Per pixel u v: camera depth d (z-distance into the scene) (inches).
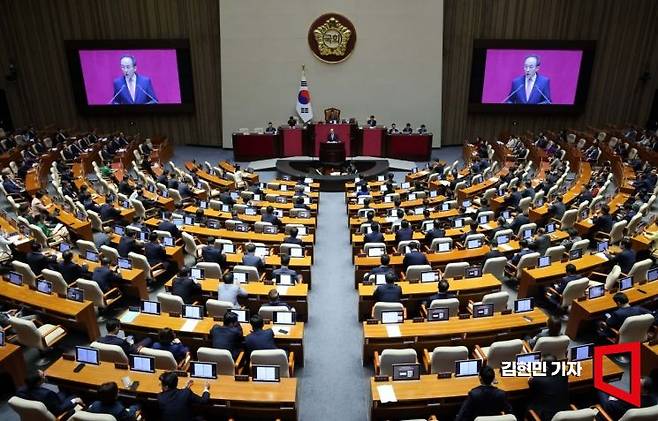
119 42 973.8
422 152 941.8
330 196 765.3
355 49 971.3
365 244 453.1
